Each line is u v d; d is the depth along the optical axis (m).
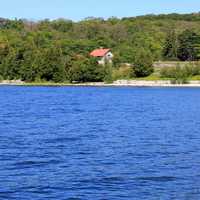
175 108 189.50
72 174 62.75
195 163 70.06
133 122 132.38
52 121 134.00
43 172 63.91
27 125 122.50
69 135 102.50
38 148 83.56
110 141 93.19
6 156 75.25
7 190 55.00
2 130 110.56
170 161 71.56
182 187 56.16
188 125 124.56
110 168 66.44
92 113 163.75
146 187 56.25
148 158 74.12
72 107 193.00
